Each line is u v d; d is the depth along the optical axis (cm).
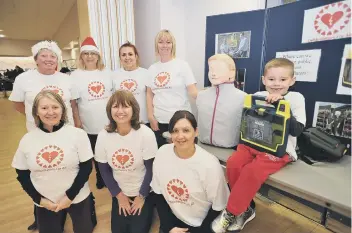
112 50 275
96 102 199
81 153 139
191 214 138
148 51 288
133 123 146
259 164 125
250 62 192
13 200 204
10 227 170
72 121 186
